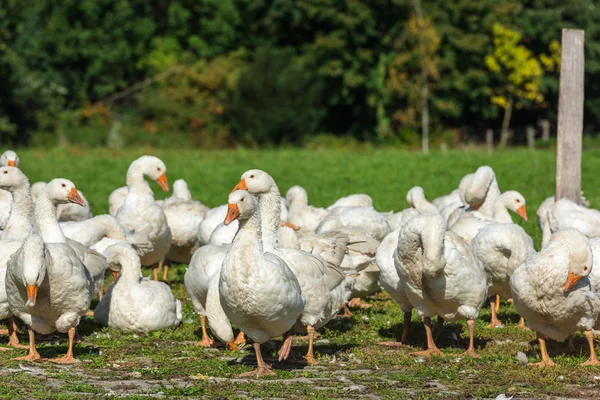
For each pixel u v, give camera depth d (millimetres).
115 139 58438
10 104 59219
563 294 10398
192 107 61438
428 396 9062
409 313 12203
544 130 61062
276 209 12445
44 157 44031
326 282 11172
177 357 11180
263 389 9344
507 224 13109
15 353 11211
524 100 63438
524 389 9484
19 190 13312
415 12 59500
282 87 60125
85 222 14844
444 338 12508
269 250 11188
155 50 65250
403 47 60562
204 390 9273
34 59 61938
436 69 58656
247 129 60125
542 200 26781
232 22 65625
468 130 65188
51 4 63281
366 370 10477
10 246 11555
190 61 65312
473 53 59688
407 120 60156
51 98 61188
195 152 47938
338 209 17172
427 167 36781
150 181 33031
